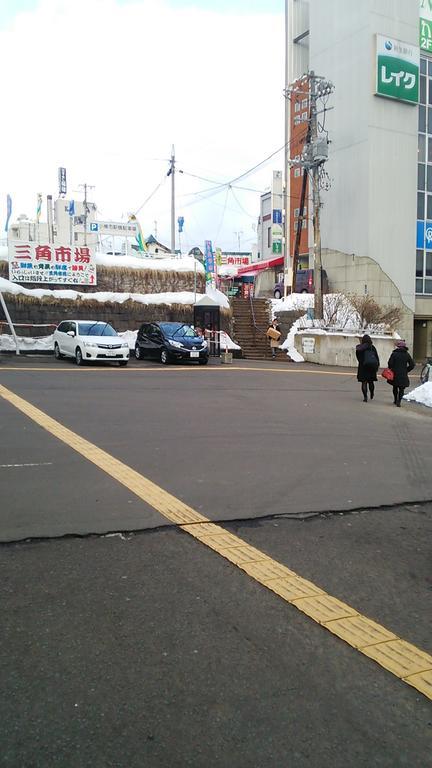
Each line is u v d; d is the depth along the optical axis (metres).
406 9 32.81
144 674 3.15
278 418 11.24
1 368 18.67
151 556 4.68
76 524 5.28
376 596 4.16
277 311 31.39
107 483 6.50
